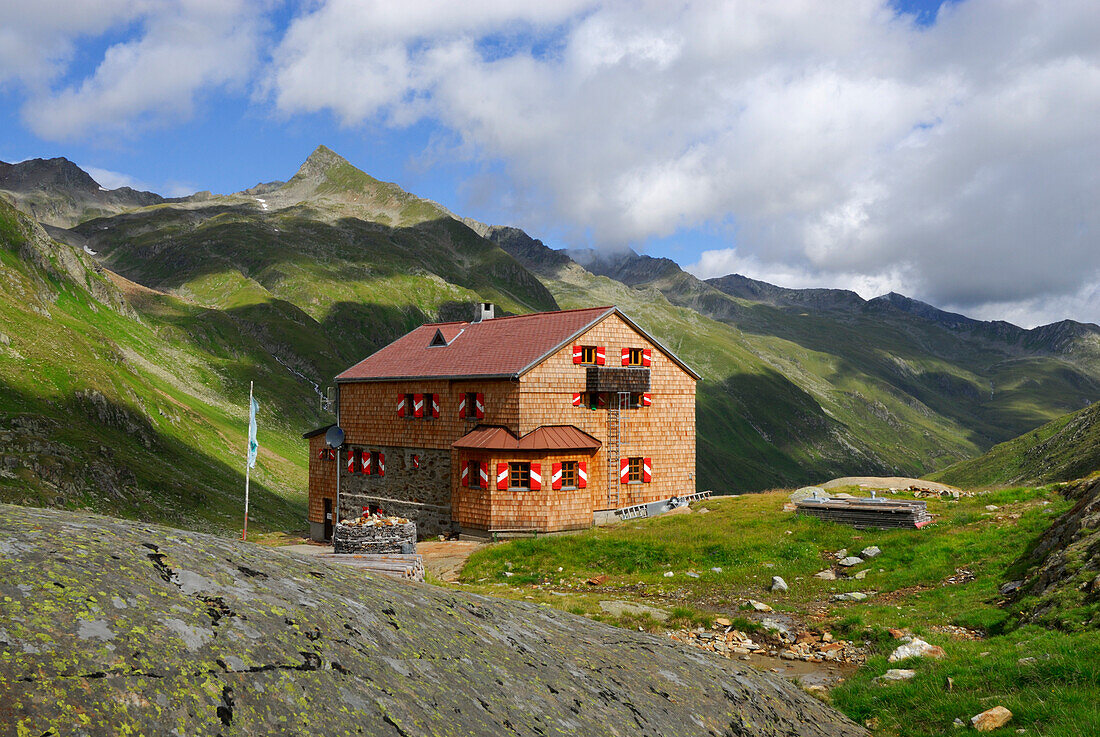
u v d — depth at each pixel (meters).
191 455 111.69
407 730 3.84
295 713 3.42
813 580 25.45
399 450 44.78
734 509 37.06
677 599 24.06
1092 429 180.00
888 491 36.94
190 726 2.96
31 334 112.38
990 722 9.96
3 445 76.50
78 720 2.63
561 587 26.81
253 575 4.53
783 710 7.98
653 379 44.28
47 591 3.21
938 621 18.44
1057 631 14.21
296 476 132.12
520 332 44.16
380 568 14.46
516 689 5.14
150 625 3.36
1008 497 30.78
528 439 38.50
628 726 5.59
